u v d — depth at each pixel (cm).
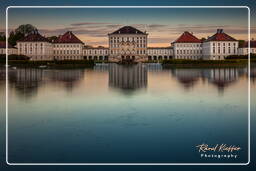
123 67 9462
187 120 2148
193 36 16438
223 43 14600
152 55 17475
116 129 1942
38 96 3136
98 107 2570
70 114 2327
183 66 9531
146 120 2147
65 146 1669
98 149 1636
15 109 2502
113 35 17188
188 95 3189
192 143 1717
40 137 1798
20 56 12131
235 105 2642
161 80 4731
